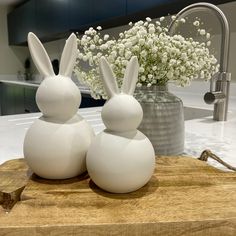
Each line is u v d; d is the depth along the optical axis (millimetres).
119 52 574
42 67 452
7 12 4594
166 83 628
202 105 1507
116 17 2176
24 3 4031
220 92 1054
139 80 600
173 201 420
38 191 440
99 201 416
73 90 451
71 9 2770
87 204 406
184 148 717
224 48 1050
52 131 448
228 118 1177
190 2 1690
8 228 343
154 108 599
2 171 521
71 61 460
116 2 2152
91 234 354
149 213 383
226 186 475
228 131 937
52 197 423
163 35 605
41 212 382
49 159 447
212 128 983
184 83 621
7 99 3947
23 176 494
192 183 484
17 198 426
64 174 468
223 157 659
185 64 589
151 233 362
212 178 504
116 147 420
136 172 424
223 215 382
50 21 3225
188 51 596
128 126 432
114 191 435
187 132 917
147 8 1867
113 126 431
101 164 422
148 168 438
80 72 663
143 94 609
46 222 356
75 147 456
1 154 678
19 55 4812
